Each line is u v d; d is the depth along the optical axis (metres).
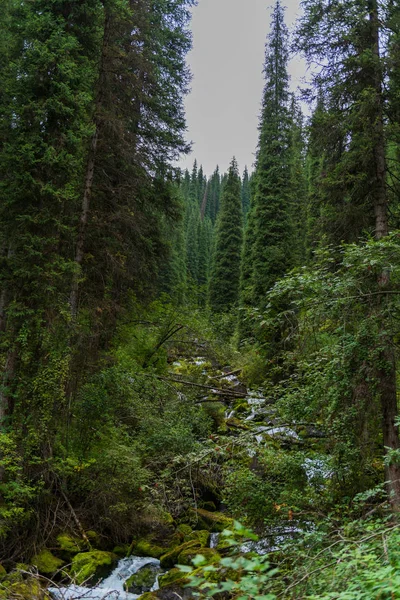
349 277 8.45
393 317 8.56
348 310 8.52
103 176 13.90
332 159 10.80
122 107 13.89
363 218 10.27
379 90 10.09
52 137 9.93
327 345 8.90
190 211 75.31
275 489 8.52
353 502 7.65
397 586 3.15
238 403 17.67
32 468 9.73
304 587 4.37
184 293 23.47
